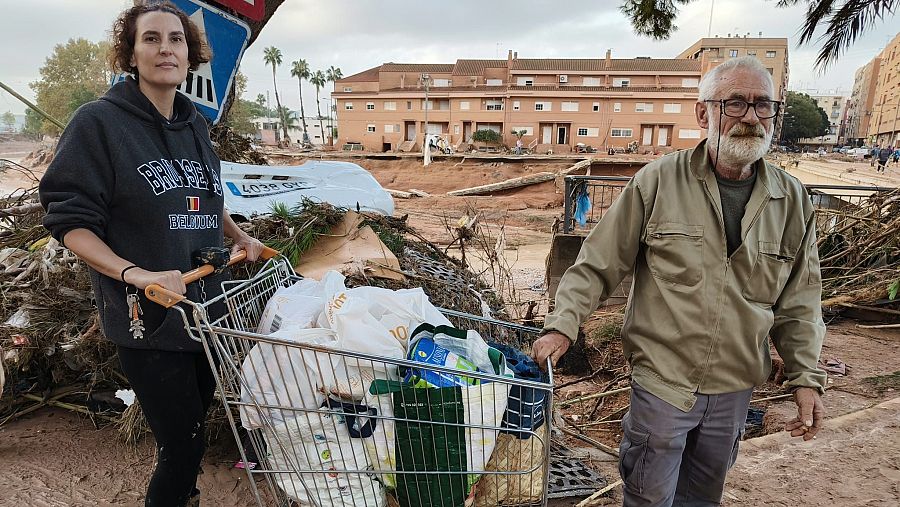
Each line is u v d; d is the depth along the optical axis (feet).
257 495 6.79
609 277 7.66
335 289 7.41
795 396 7.45
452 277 14.02
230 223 8.40
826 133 377.30
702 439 7.73
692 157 7.27
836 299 22.43
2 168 15.80
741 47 227.61
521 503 6.92
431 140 172.76
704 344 7.14
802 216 7.32
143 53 6.67
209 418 10.21
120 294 6.70
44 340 10.77
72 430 11.13
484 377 6.29
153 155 6.74
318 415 6.48
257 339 6.19
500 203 107.14
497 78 193.36
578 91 176.14
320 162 15.71
